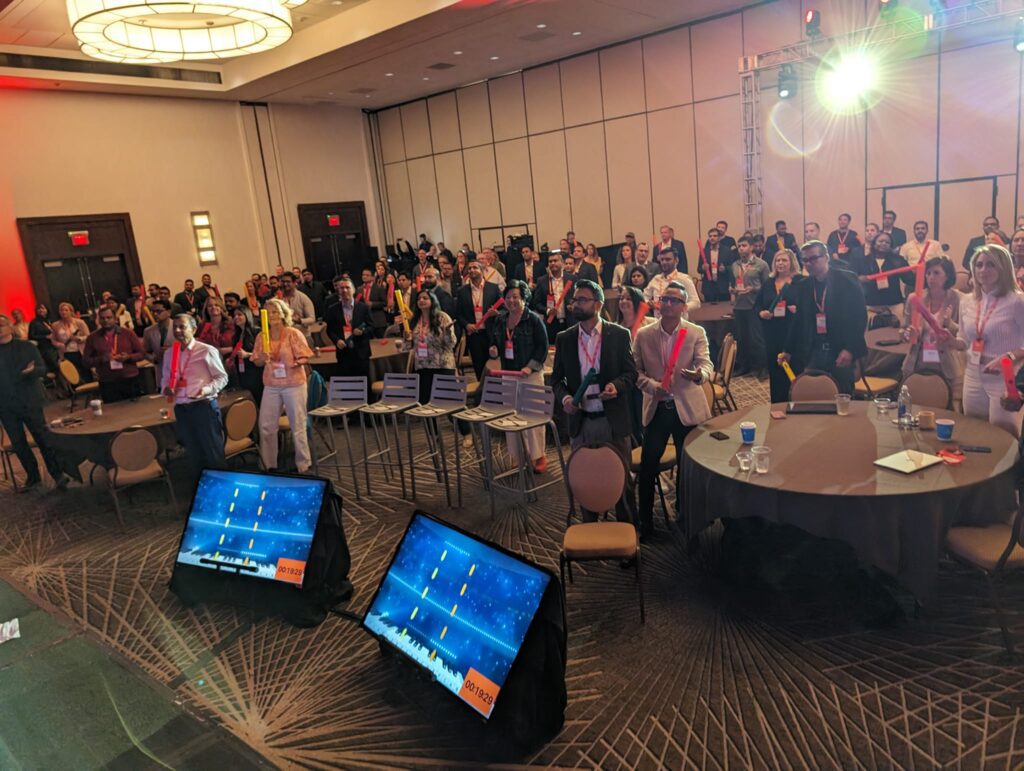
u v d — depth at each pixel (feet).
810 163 37.91
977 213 33.37
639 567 11.68
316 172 55.88
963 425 12.49
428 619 10.46
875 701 9.36
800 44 32.01
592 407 14.56
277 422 20.04
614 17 37.35
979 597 11.57
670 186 43.70
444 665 9.96
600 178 47.01
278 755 9.52
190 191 48.42
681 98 41.86
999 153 32.30
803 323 17.03
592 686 10.25
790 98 36.83
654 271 32.94
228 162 50.44
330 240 57.16
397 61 41.60
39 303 41.91
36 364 21.39
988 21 27.45
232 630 12.84
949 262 15.97
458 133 54.44
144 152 46.03
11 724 8.82
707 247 34.01
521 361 18.17
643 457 14.52
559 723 9.34
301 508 13.11
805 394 15.83
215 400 18.65
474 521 16.62
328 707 10.45
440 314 20.75
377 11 34.68
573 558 11.63
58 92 42.14
